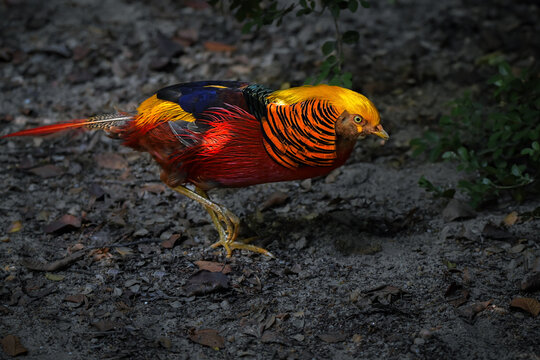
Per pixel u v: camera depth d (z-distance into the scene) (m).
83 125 7.27
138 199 8.68
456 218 8.12
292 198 8.71
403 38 12.72
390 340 6.30
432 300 6.82
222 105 6.63
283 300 6.89
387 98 10.91
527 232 7.79
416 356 6.10
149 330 6.48
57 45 12.24
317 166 6.47
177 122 6.76
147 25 13.05
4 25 12.98
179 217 8.34
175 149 6.89
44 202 8.58
